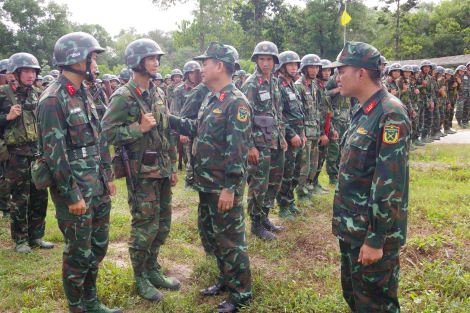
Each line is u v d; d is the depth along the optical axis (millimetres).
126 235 5340
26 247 4875
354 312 2889
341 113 7363
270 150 4891
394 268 2441
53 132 2842
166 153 3674
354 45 2434
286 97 5707
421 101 11414
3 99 4754
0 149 4656
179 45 27094
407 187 2406
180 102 9141
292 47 38031
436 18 44875
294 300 3391
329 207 6273
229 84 3342
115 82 9953
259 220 5020
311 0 37719
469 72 14586
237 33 28266
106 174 3354
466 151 10086
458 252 4215
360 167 2412
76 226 3031
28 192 4844
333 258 4371
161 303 3496
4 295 3771
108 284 3803
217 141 3311
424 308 3223
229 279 3402
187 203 6773
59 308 3537
